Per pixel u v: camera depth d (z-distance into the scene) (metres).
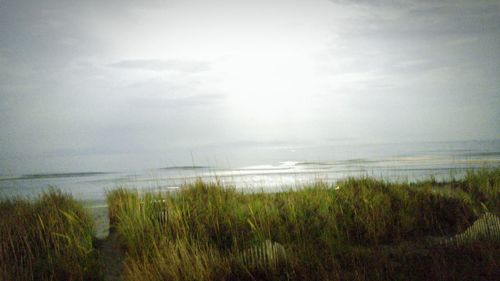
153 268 4.09
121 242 5.61
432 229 5.80
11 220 5.94
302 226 5.57
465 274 3.84
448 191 8.00
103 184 17.23
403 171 17.75
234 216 6.11
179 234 5.35
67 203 7.32
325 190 7.92
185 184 9.03
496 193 7.25
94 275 4.42
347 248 4.90
